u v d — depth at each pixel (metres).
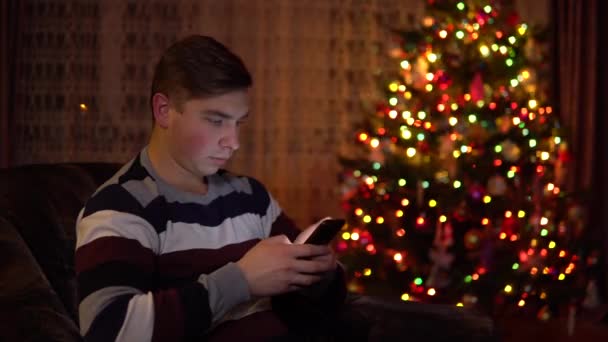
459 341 1.39
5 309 1.17
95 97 3.67
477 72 2.92
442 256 2.90
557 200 3.15
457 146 2.92
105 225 1.20
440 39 2.98
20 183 1.55
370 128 3.19
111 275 1.14
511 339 3.12
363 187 3.13
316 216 3.84
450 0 2.98
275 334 1.33
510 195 3.08
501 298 3.00
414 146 2.98
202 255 1.32
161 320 1.09
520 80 3.01
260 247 1.23
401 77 3.07
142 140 3.70
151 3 3.66
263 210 1.53
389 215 3.12
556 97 3.65
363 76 3.81
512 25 3.01
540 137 3.07
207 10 3.69
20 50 3.51
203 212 1.35
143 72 3.68
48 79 3.62
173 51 1.29
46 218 1.53
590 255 3.29
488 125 2.92
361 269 3.03
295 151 3.82
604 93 3.65
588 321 3.39
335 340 1.46
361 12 3.80
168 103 1.29
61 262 1.50
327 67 3.80
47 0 3.59
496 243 2.99
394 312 1.50
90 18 3.64
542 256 3.00
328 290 1.44
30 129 3.61
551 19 3.63
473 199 2.96
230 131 1.29
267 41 3.76
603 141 3.66
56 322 1.18
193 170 1.33
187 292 1.14
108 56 3.65
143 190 1.29
